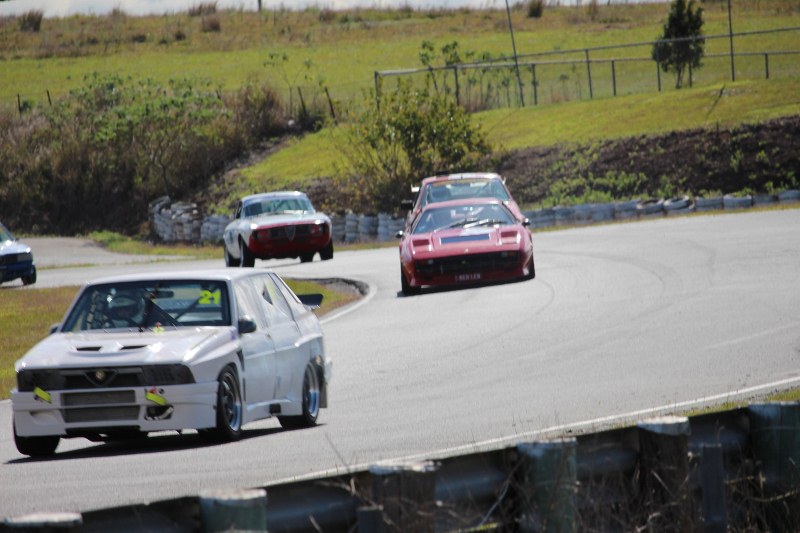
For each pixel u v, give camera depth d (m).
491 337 57.44
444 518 17.22
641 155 152.50
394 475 16.20
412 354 54.41
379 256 116.44
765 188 138.12
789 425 20.78
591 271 81.88
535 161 161.25
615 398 38.69
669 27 184.75
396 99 170.00
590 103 183.25
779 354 45.22
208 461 31.72
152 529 15.45
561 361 48.31
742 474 20.91
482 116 191.12
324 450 32.56
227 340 35.34
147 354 33.75
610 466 19.19
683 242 94.81
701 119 158.75
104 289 37.59
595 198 145.12
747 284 67.38
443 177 92.69
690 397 37.75
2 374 59.62
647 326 55.78
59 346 34.78
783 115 151.38
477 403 40.06
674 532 18.88
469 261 79.44
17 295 98.81
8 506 26.78
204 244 173.62
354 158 186.88
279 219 115.19
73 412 33.50
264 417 37.06
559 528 17.70
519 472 17.98
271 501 16.20
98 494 27.77
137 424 33.38
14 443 38.28
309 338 40.62
